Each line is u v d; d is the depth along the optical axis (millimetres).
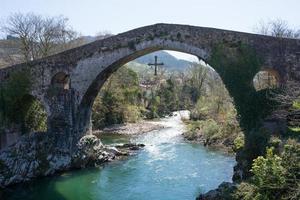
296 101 23844
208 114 54781
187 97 85250
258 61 27391
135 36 30828
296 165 16531
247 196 17000
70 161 31375
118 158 34906
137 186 26781
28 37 41531
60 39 44594
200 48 28812
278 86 27000
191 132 47156
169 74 98125
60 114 32344
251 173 21125
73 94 32656
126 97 62594
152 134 50469
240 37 27781
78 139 32844
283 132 22297
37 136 30297
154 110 74312
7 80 33406
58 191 26188
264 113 26453
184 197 24266
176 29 29516
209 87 78875
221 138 40812
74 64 32562
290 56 27031
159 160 33938
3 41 45938
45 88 32938
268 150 17766
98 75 32094
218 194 19734
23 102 33938
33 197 25000
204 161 33156
